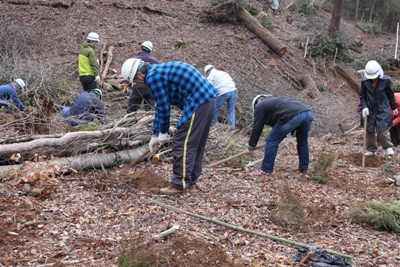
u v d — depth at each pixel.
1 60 11.34
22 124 6.66
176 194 5.14
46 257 3.43
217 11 16.17
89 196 4.80
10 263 3.30
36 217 4.14
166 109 4.86
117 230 4.02
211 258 3.56
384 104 7.72
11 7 14.00
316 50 16.72
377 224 4.65
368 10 29.91
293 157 7.65
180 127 5.02
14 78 10.03
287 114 6.05
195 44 14.66
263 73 14.41
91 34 9.79
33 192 4.68
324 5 26.92
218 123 10.29
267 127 10.12
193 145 5.05
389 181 6.33
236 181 5.93
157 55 13.52
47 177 5.03
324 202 5.34
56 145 5.46
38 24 13.59
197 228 4.21
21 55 12.03
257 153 7.43
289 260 3.65
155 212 4.53
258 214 4.77
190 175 5.15
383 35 26.88
